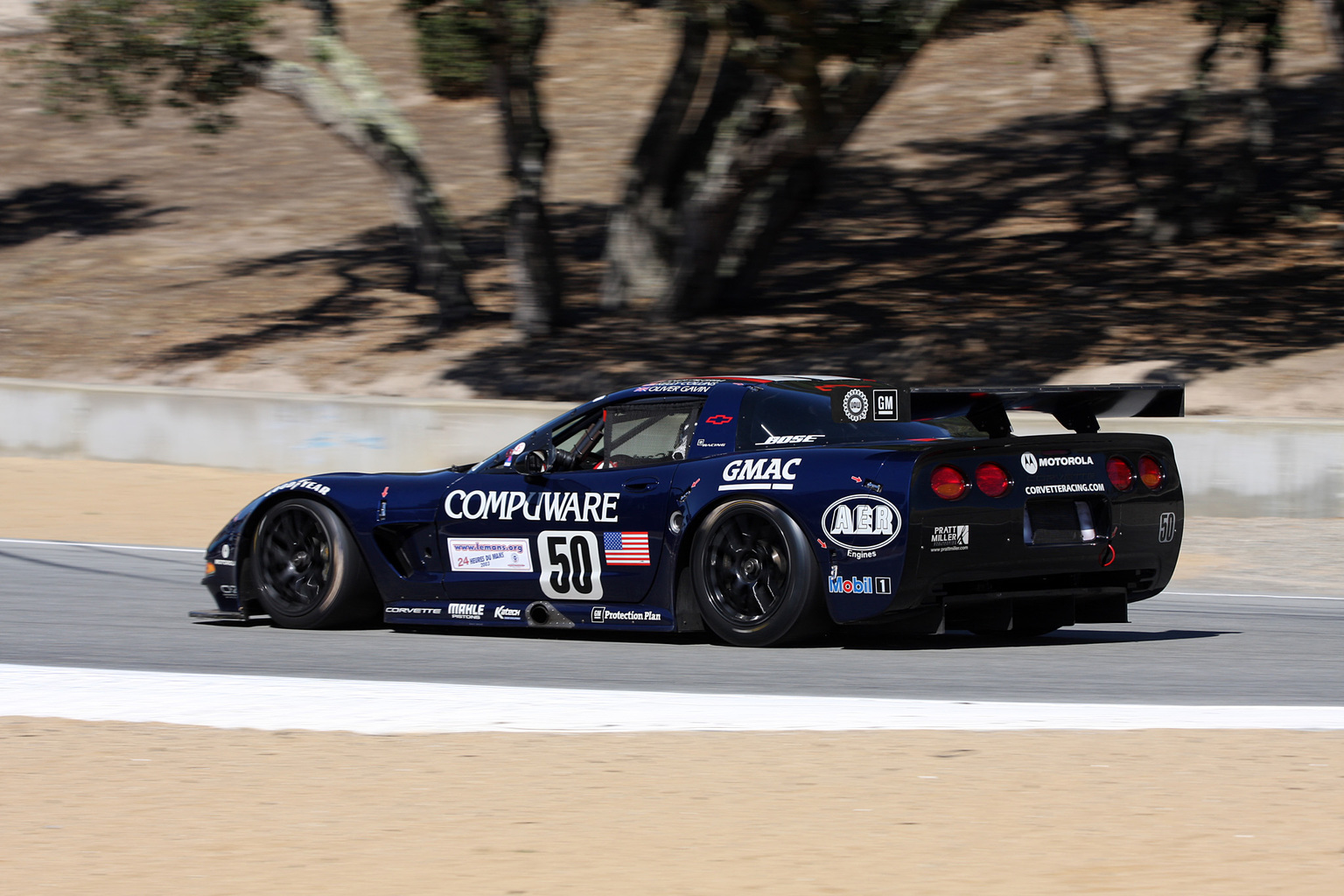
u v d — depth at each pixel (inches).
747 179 3284.9
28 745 740.0
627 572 1053.8
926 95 5438.0
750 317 3516.2
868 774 660.1
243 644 1103.6
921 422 1074.7
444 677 943.7
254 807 619.2
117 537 1968.5
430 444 2372.0
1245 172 3961.6
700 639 1083.9
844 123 2915.8
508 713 799.1
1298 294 3380.9
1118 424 2105.1
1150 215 3951.8
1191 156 4584.2
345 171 5162.4
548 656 1025.5
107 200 5044.3
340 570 1160.2
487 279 4008.4
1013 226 4185.5
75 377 3543.3
